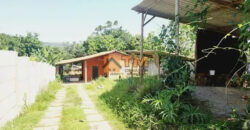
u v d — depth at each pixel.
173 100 4.18
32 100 6.55
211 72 8.38
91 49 37.62
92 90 11.60
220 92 6.11
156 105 4.09
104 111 5.73
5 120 3.87
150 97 4.93
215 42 9.05
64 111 5.60
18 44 53.91
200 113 3.47
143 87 5.67
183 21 7.14
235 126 2.90
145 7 6.44
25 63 5.60
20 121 4.35
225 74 8.59
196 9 6.16
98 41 38.91
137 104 4.58
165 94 4.15
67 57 47.81
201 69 8.42
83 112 5.60
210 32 8.85
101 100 7.33
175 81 4.39
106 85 12.62
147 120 3.85
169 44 4.70
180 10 6.51
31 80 6.45
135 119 4.14
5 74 3.89
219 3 5.00
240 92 6.02
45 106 6.21
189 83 4.48
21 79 5.14
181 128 3.24
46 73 10.78
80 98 8.41
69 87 13.90
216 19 7.23
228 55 9.61
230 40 9.66
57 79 17.20
